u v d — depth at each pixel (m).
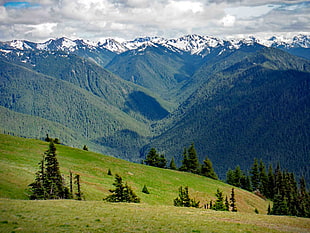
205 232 35.75
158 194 83.56
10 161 72.62
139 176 98.19
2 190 50.09
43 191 53.91
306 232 41.62
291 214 94.44
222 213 51.47
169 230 35.28
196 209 54.31
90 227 33.91
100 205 47.31
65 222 35.00
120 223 36.66
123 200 58.69
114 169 98.00
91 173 86.12
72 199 53.97
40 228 32.00
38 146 101.44
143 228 35.31
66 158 95.94
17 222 33.22
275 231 40.00
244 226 40.97
